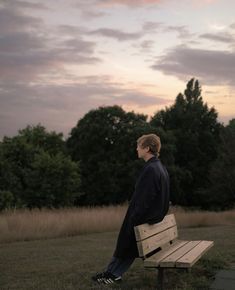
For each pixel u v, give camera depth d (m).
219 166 52.94
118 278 5.83
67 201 38.03
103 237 14.57
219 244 10.92
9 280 6.71
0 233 13.49
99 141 58.03
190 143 63.22
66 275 6.89
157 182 5.50
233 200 53.25
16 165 38.47
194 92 67.00
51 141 49.00
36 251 10.48
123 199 54.75
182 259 5.28
